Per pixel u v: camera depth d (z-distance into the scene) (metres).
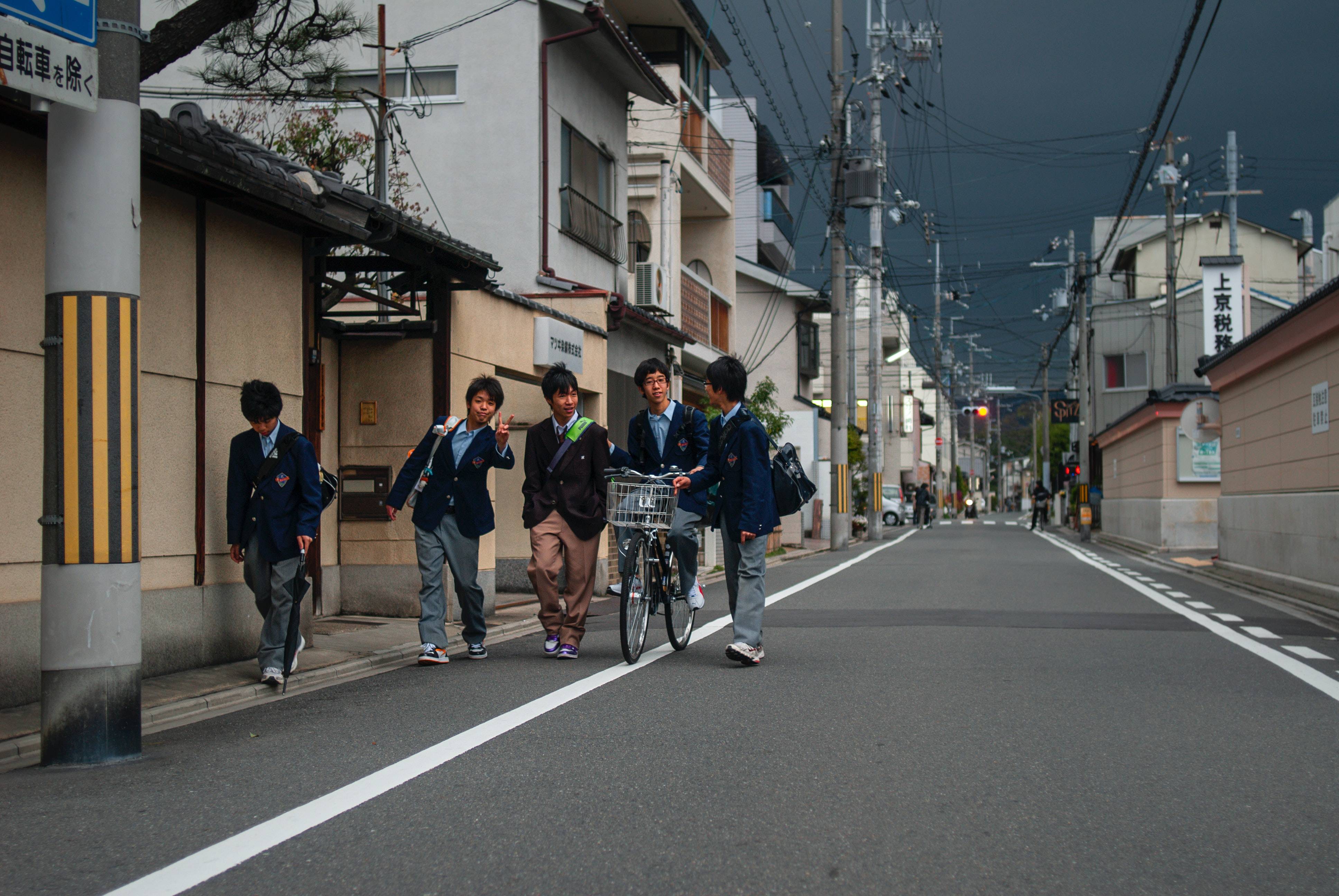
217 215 7.75
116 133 5.09
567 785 4.53
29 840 3.87
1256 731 5.59
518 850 3.71
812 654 8.23
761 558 7.68
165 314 7.21
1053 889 3.37
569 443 8.14
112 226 5.07
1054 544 29.41
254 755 5.18
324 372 10.33
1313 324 12.80
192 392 7.47
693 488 7.79
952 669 7.54
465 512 8.13
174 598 7.29
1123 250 44.75
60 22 4.77
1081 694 6.59
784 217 40.38
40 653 6.27
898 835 3.88
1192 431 18.83
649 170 22.73
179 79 15.84
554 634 8.30
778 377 35.97
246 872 3.50
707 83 26.48
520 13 15.80
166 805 4.31
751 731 5.54
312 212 7.83
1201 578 16.73
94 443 5.04
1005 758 5.00
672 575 8.28
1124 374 41.94
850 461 38.69
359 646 8.70
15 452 6.12
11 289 6.11
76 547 5.04
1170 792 4.46
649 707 6.20
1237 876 3.50
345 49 15.89
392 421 10.56
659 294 21.08
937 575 16.62
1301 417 13.70
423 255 9.74
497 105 15.79
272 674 6.94
